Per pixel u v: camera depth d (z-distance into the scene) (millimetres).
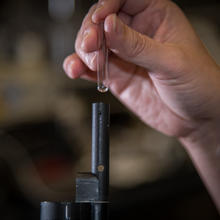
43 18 1481
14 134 1358
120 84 636
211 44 1624
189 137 631
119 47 494
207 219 1205
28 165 1103
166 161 1312
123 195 1035
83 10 1484
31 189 1041
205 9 1592
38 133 1411
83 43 513
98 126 470
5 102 1399
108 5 518
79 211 463
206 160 630
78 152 1339
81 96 1494
